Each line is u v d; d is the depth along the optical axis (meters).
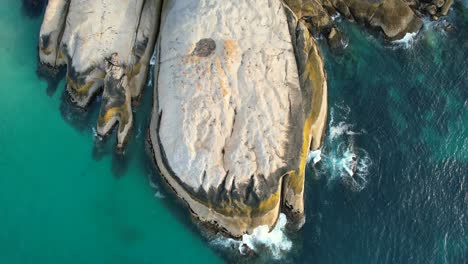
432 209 31.66
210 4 32.94
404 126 34.00
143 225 31.31
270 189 29.89
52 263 30.31
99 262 30.45
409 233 31.05
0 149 32.75
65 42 33.28
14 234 30.86
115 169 32.47
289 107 31.48
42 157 32.66
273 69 32.09
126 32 33.50
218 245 30.70
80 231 31.11
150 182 32.12
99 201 31.81
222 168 30.09
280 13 33.59
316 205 31.50
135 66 33.47
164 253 30.72
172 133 31.06
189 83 31.45
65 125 33.34
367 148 33.12
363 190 32.00
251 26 32.88
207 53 31.98
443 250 30.70
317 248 30.64
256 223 30.08
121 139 32.41
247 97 31.27
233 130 30.75
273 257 30.44
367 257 30.52
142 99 33.81
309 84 32.59
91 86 32.97
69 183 32.16
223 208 29.95
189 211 31.27
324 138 33.25
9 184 31.95
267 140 30.50
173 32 32.88
